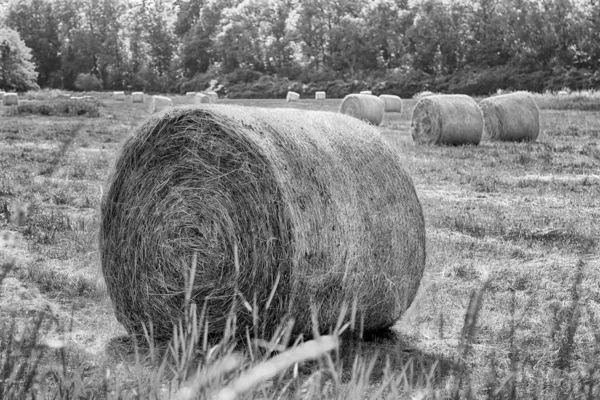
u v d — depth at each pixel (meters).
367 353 6.28
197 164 6.46
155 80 116.62
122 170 6.84
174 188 6.54
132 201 6.73
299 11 107.75
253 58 108.81
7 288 7.84
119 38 119.19
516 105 25.08
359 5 108.44
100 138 24.52
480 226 11.48
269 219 6.21
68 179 14.96
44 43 118.69
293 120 6.68
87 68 118.75
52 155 19.08
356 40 104.19
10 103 50.44
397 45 102.00
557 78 84.94
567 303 7.63
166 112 6.66
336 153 6.60
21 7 119.44
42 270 8.41
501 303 7.68
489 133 25.42
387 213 6.70
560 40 88.88
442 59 97.56
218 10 117.25
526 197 14.30
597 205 13.62
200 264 6.39
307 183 6.30
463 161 19.59
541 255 9.83
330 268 6.33
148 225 6.63
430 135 24.05
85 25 119.75
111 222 6.86
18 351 3.51
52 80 119.12
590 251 9.89
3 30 91.00
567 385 5.14
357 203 6.51
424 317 7.20
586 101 47.59
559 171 17.95
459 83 91.31
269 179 6.21
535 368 5.60
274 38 112.06
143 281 6.66
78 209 12.21
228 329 3.23
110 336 6.65
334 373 3.09
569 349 3.99
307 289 6.27
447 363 5.50
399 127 32.75
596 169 18.33
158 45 119.94
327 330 6.55
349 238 6.41
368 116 33.97
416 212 6.96
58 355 5.40
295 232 6.15
